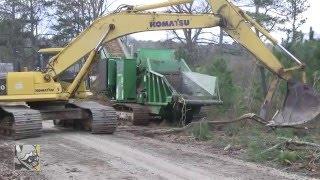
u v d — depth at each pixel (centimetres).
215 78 1789
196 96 1755
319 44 1712
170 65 1884
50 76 1605
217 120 1700
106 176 991
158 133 1573
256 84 1866
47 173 1009
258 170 1051
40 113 1533
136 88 1927
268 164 1113
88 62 1619
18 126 1459
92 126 1578
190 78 1819
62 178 968
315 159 1100
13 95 1567
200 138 1456
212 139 1431
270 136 1370
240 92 1919
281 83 1678
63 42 4838
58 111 1605
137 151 1271
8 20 5006
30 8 5081
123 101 1936
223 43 3909
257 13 3556
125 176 992
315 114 1449
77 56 1623
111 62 2009
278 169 1065
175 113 1812
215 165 1101
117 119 1759
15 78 1571
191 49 3894
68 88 1614
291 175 1005
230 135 1483
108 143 1401
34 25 5100
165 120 1861
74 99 1691
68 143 1402
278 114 1508
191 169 1058
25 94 1574
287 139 1264
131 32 1628
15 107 1571
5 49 4966
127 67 1920
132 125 1847
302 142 1217
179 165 1098
